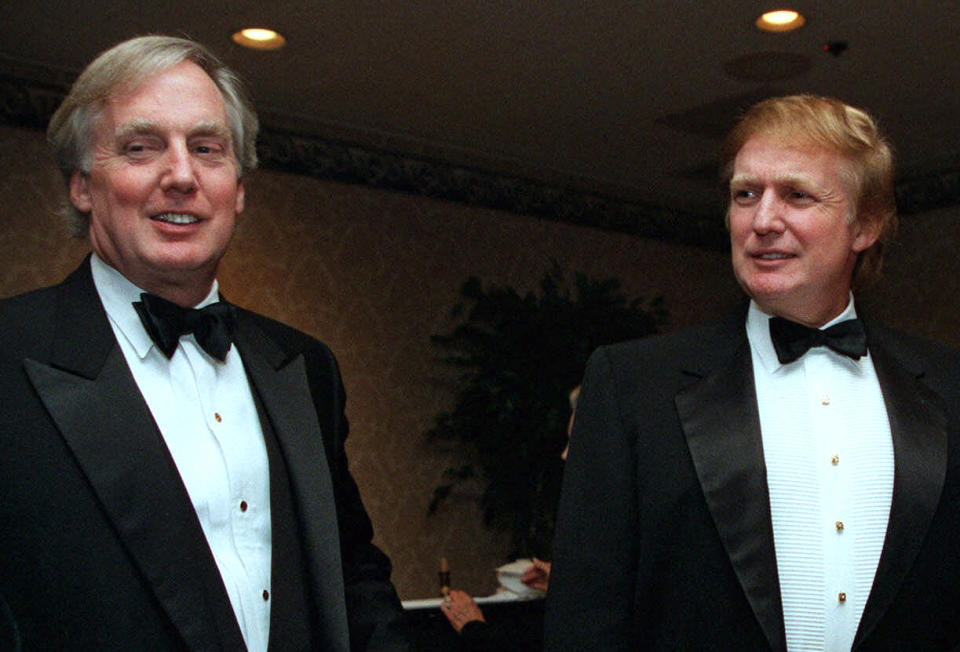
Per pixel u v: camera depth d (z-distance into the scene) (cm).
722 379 179
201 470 149
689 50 462
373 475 574
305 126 565
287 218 557
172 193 146
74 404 139
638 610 174
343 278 576
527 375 609
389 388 588
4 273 461
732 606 166
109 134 147
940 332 662
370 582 172
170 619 136
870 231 180
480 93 525
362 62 479
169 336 150
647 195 736
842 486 169
